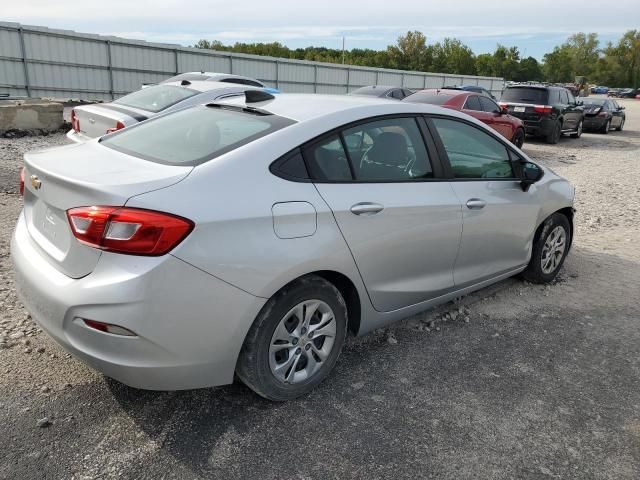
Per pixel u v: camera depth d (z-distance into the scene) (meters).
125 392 2.92
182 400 2.89
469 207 3.65
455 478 2.45
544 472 2.52
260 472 2.42
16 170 8.45
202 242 2.37
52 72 24.27
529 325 4.05
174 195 2.39
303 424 2.76
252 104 3.39
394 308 3.40
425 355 3.53
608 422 2.92
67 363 3.15
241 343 2.60
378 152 3.22
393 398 3.03
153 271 2.27
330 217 2.82
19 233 2.96
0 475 2.31
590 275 5.21
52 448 2.49
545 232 4.60
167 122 3.43
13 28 22.70
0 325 3.52
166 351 2.38
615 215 7.93
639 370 3.48
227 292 2.46
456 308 4.28
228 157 2.65
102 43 25.47
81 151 3.07
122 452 2.49
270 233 2.58
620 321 4.20
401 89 17.69
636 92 92.25
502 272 4.23
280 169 2.74
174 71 28.22
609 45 114.81
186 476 2.38
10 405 2.76
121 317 2.27
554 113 17.14
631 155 15.70
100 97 26.06
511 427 2.83
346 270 2.94
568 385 3.26
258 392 2.78
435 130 3.61
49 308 2.47
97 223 2.29
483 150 3.95
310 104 3.29
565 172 12.03
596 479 2.49
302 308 2.84
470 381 3.24
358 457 2.55
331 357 3.06
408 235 3.25
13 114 11.93
